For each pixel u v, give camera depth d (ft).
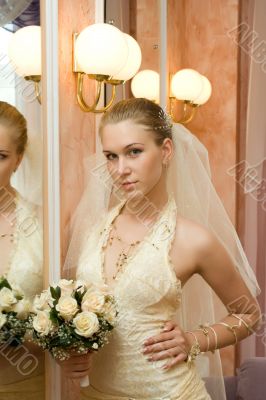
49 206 6.93
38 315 6.10
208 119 13.74
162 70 11.51
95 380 6.64
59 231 7.04
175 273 6.59
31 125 6.64
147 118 6.59
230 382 10.21
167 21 12.12
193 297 7.53
